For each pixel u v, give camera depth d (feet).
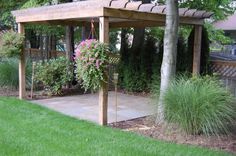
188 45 26.94
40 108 21.75
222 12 33.91
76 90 29.81
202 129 15.42
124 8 18.65
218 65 26.27
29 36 48.83
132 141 14.79
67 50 31.42
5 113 19.71
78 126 17.26
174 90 16.42
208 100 15.51
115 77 19.24
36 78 27.53
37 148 13.67
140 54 29.73
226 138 15.34
